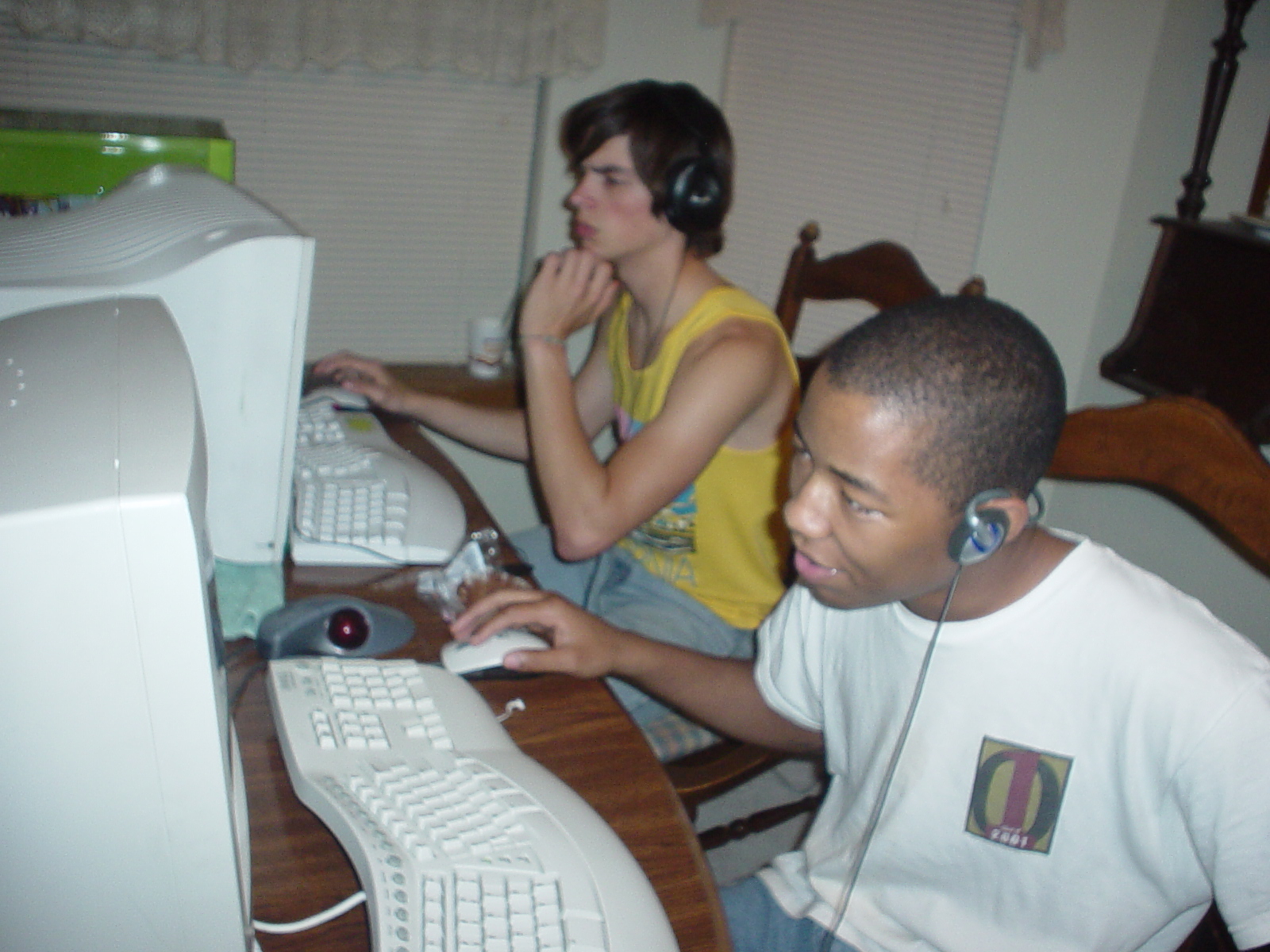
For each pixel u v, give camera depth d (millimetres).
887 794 810
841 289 1599
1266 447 1527
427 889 599
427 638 957
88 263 919
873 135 1986
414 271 2018
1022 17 1808
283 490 989
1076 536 758
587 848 659
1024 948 789
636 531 1376
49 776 477
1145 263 1869
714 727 998
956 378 595
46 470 457
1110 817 729
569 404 1225
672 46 1934
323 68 1770
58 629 449
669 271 1325
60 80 1672
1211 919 838
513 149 1979
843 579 676
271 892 653
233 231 913
